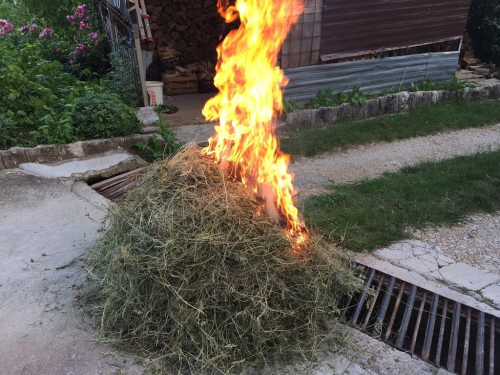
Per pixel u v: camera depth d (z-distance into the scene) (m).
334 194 4.88
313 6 7.17
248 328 2.53
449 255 3.87
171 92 8.69
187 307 2.48
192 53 9.56
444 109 8.30
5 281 3.25
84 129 5.56
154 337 2.59
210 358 2.47
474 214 4.61
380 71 8.35
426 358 2.74
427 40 8.83
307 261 2.83
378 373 2.58
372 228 4.21
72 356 2.60
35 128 5.73
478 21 10.96
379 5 7.81
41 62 7.12
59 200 4.49
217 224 2.63
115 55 7.54
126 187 5.00
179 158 3.00
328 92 7.79
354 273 3.35
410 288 3.39
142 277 2.61
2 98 5.86
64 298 3.10
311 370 2.56
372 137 6.99
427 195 4.92
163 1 9.25
